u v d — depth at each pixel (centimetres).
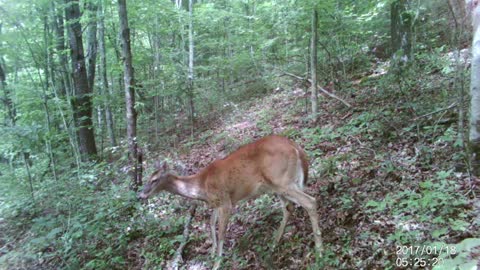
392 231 432
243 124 1145
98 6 1162
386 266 385
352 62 1158
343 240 448
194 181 503
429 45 905
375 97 888
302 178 475
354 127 752
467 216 412
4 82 1227
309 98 1102
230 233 569
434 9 1024
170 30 1464
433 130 623
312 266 425
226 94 1497
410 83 815
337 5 988
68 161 997
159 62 1434
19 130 854
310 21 971
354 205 500
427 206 441
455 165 510
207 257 516
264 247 498
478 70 461
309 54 1133
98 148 1388
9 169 1065
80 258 591
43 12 978
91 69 1199
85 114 1098
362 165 604
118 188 763
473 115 473
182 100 1502
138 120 1477
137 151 764
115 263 566
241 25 1459
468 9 486
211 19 1516
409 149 611
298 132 862
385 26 1221
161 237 600
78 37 1070
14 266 617
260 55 1342
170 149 1131
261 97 1416
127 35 753
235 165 482
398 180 534
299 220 530
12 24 955
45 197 813
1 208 826
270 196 623
